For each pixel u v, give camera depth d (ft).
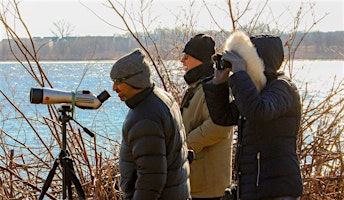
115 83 10.61
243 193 10.59
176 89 18.30
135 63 10.48
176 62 18.80
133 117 10.47
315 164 17.37
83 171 16.96
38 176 16.98
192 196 13.33
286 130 10.36
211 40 13.65
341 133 17.70
